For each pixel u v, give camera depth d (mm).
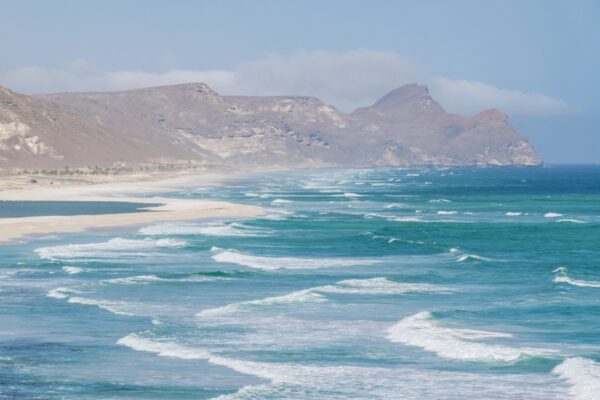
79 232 121562
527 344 52719
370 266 91250
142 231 124438
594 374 44469
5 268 84312
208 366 47625
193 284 76375
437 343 52562
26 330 56219
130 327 57531
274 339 54250
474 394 42375
